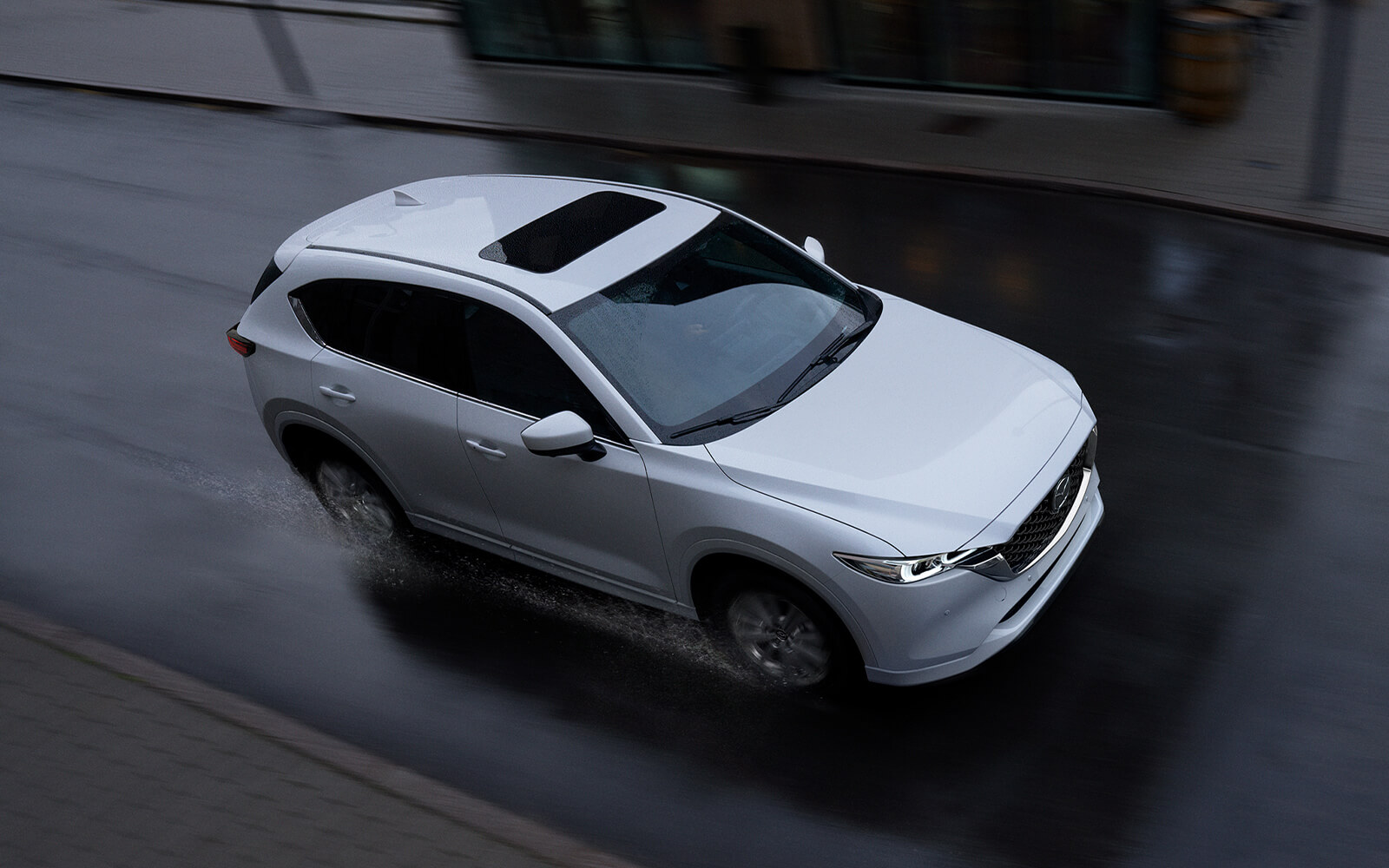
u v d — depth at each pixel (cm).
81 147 1353
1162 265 876
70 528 659
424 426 531
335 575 598
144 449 732
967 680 473
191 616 578
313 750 465
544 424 456
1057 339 781
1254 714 455
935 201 1038
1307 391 690
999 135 1162
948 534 422
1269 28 1240
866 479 436
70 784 457
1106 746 448
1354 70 1258
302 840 421
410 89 1469
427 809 432
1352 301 798
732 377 488
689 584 479
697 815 435
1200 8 1117
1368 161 1015
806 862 412
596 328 487
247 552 623
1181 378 716
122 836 431
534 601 563
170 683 509
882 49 1295
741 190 1101
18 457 735
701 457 454
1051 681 482
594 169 1183
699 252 533
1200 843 405
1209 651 490
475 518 548
